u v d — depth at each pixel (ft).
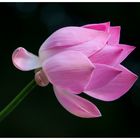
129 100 8.20
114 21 8.18
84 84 4.73
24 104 7.89
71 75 4.72
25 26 8.12
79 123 8.05
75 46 4.78
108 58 4.76
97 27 4.83
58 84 4.78
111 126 8.14
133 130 8.27
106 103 8.14
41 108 7.93
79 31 4.81
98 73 4.74
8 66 7.89
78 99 4.83
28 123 7.90
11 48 8.02
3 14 8.11
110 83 4.91
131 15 8.18
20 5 8.17
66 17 8.18
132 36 8.18
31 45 8.07
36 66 4.83
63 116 8.01
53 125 7.97
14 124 7.86
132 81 4.91
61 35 4.81
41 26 8.14
